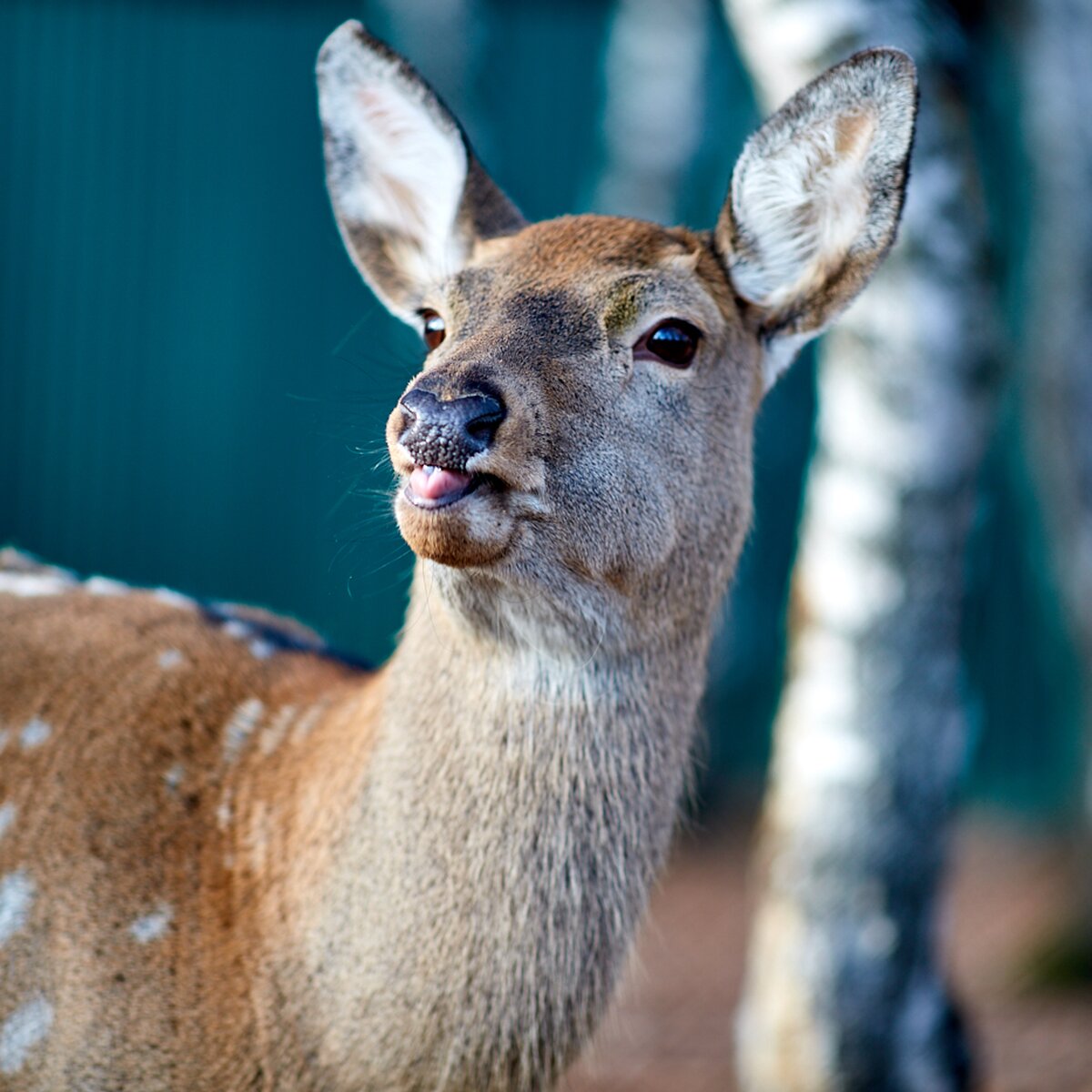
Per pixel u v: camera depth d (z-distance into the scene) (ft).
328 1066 17.79
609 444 17.89
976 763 57.93
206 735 19.99
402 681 18.26
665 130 51.42
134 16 58.39
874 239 20.33
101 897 18.76
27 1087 18.47
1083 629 37.24
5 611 21.99
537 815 17.81
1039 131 34.68
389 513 19.38
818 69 25.44
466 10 51.70
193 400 60.03
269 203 59.67
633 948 18.84
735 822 54.90
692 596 19.21
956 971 40.04
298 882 18.24
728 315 20.11
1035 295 35.83
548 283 18.53
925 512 26.25
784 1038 27.02
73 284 59.06
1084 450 35.47
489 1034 17.66
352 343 59.77
